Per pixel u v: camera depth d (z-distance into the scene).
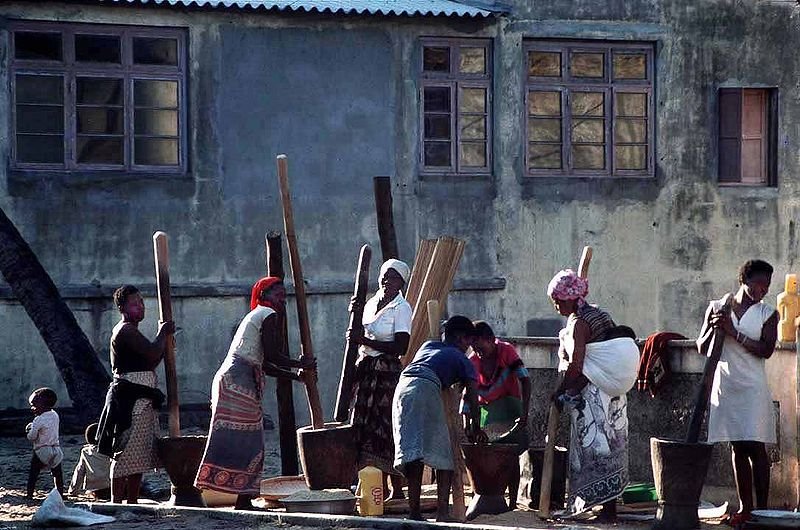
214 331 26.17
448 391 14.38
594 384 14.38
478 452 14.81
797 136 29.73
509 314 28.08
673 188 29.14
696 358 15.71
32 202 25.27
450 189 27.75
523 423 15.43
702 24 29.27
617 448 14.40
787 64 29.67
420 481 14.27
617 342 14.36
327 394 26.72
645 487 15.62
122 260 25.73
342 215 27.05
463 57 27.94
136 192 25.84
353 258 27.11
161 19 25.94
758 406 14.02
